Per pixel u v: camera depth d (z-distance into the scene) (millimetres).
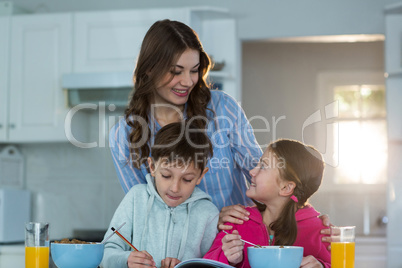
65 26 3824
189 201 1515
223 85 3844
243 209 1541
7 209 3740
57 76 3814
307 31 3949
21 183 4199
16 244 3598
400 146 3719
